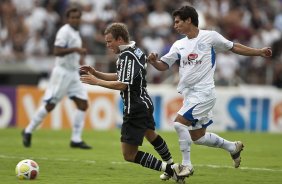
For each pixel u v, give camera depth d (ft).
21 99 199.41
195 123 95.09
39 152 133.08
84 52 142.10
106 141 159.94
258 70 225.76
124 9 241.76
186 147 93.61
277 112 197.88
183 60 95.40
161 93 197.16
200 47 94.73
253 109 197.36
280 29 251.39
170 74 218.59
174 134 181.06
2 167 109.50
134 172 105.29
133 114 89.92
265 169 111.14
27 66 229.45
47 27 243.60
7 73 226.58
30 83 228.02
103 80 90.79
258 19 250.37
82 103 143.54
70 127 196.65
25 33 242.17
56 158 123.24
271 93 197.57
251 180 98.43
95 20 237.45
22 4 254.06
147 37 231.30
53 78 143.84
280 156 132.16
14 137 165.48
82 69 93.50
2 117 200.54
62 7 252.01
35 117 142.72
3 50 237.45
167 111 196.95
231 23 238.27
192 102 94.07
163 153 94.99
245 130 197.16
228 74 221.25
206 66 94.84
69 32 142.31
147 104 90.58
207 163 119.03
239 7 253.24
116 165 113.80
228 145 100.07
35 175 96.27
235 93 197.36
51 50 238.07
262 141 164.86
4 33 242.17
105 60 218.18
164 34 234.17
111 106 197.77
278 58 228.02
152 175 102.01
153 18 240.12
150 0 248.73
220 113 196.95
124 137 90.63
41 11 245.65
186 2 244.63
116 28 89.81
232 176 102.47
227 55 222.69
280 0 271.08
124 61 89.20
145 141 160.76
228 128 197.36
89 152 134.82
